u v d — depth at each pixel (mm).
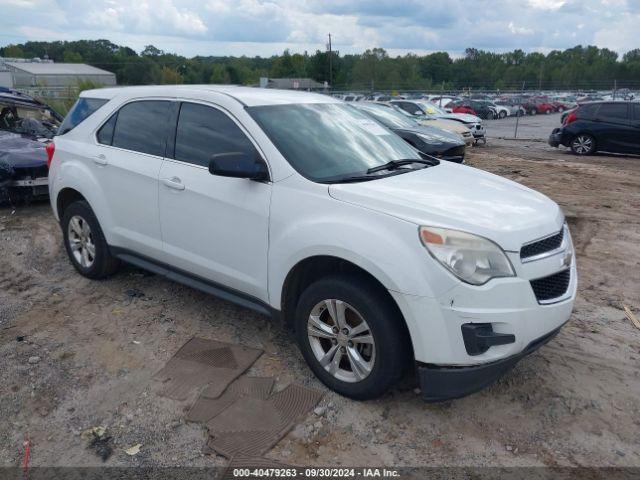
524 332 3148
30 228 7176
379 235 3225
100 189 4969
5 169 7711
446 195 3535
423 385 3230
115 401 3609
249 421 3393
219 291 4258
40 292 5262
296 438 3266
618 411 3518
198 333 4457
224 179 4008
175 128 4465
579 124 16172
